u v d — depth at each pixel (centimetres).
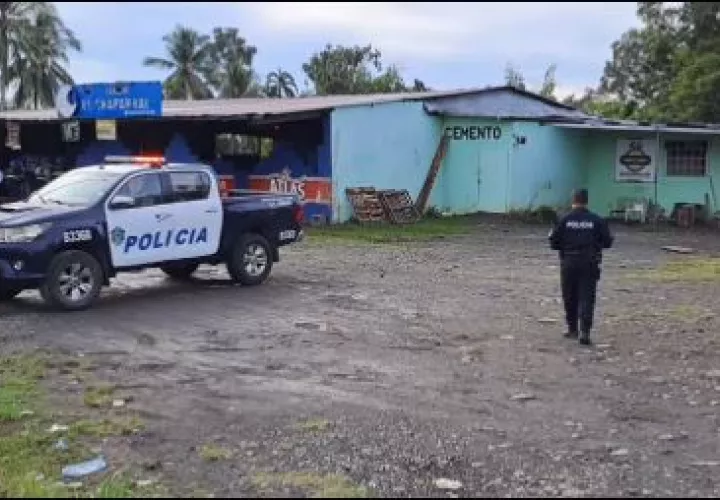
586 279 1033
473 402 801
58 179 1340
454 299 1323
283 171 2636
